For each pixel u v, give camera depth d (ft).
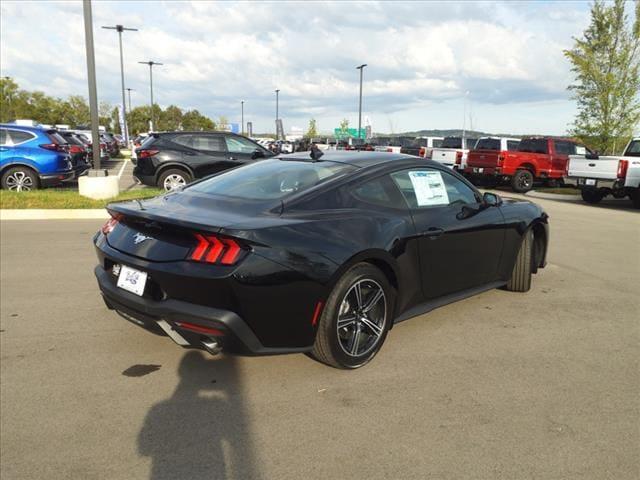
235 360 12.28
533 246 18.04
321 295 10.56
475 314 15.83
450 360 12.49
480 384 11.30
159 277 10.18
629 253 25.67
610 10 67.36
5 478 8.02
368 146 85.92
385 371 11.84
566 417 10.00
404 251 12.44
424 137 84.38
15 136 40.40
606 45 68.23
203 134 41.04
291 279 10.08
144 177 40.19
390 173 13.29
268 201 11.53
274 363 12.15
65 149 43.11
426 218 13.37
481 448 8.95
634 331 14.67
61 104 215.51
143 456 8.62
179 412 9.98
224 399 10.48
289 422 9.68
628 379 11.68
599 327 14.94
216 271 9.63
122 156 121.19
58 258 21.72
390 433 9.37
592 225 35.70
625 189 47.78
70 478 8.05
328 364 11.64
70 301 16.28
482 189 64.69
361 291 11.62
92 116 37.22
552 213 42.45
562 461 8.61
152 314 10.40
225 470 8.29
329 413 10.01
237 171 14.32
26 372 11.51
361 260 11.30
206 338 10.06
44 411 9.95
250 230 9.83
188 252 10.09
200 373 11.61
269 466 8.39
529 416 10.02
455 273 14.49
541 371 12.00
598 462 8.61
